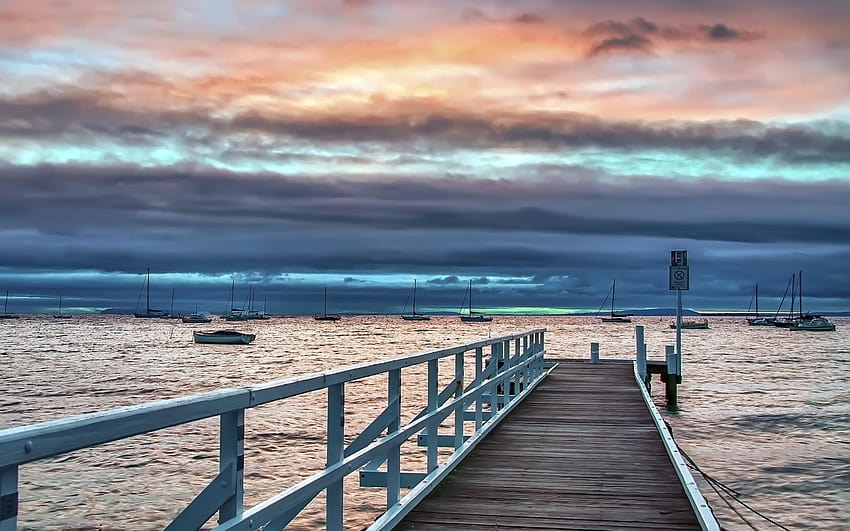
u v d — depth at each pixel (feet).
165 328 606.55
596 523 21.26
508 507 22.88
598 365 76.69
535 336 59.93
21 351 280.92
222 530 10.91
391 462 21.53
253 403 11.77
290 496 13.32
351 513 44.83
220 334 337.93
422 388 120.37
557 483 26.03
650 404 43.68
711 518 19.88
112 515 43.83
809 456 69.10
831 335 494.59
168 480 52.95
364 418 85.66
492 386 37.47
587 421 40.29
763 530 45.62
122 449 64.08
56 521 42.29
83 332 515.91
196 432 73.10
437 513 22.12
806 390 132.67
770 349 306.96
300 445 68.59
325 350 291.17
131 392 135.44
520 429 37.73
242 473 11.55
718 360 229.86
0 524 6.89
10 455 6.84
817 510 50.01
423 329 615.16
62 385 147.74
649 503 23.49
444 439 40.75
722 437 80.33
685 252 64.08
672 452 29.27
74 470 55.62
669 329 642.22
